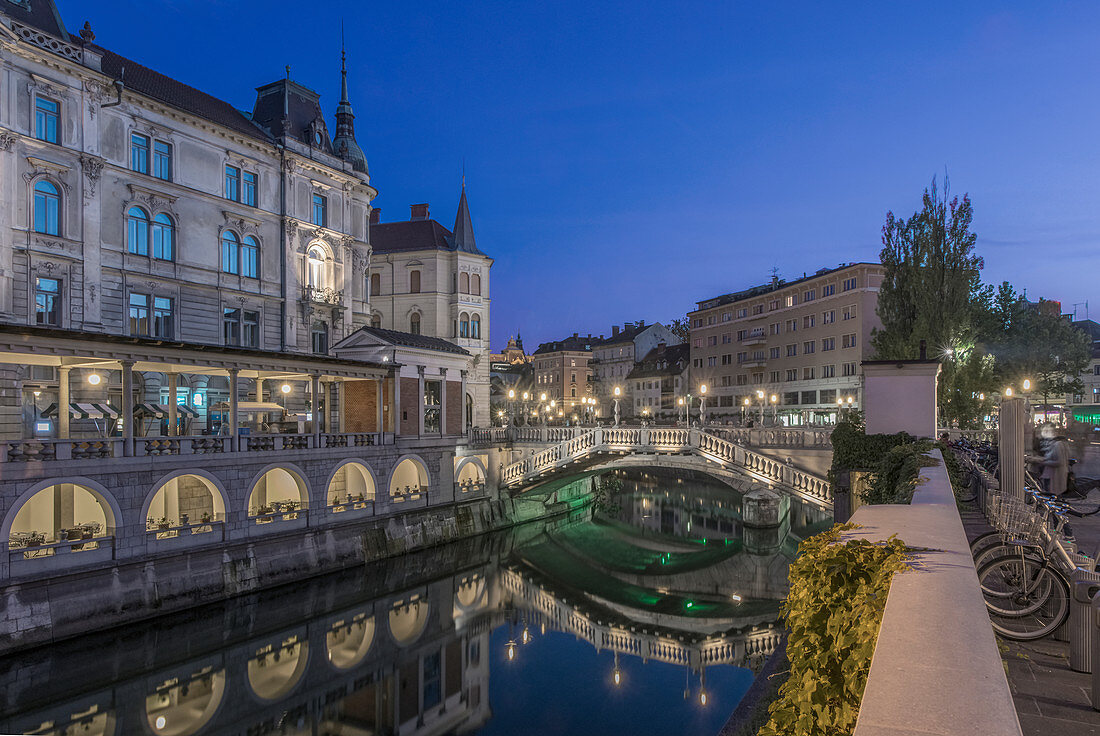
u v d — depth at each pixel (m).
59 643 22.52
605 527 52.34
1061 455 12.80
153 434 35.88
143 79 39.91
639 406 105.31
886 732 2.28
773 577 37.50
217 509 29.25
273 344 43.38
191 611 26.73
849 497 17.72
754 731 11.02
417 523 39.88
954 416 41.59
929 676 2.75
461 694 23.33
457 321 63.47
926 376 20.22
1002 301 55.50
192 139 38.97
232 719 20.61
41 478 23.08
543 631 30.02
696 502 65.19
